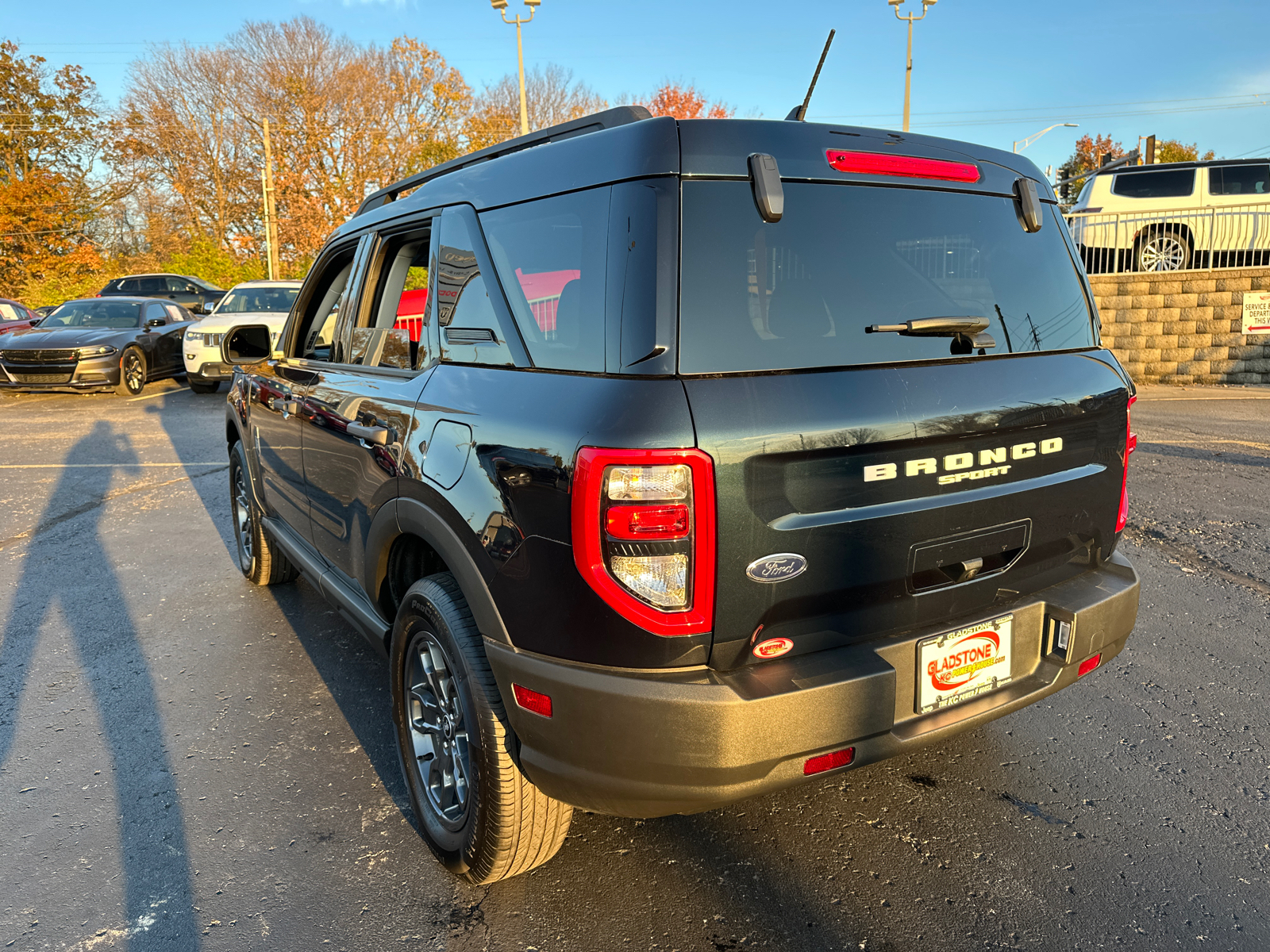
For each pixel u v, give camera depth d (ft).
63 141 150.61
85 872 8.03
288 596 15.37
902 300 6.79
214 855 8.27
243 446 14.70
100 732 10.62
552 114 157.28
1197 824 8.43
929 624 6.91
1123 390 8.04
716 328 5.93
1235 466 23.95
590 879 7.84
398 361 8.96
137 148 152.05
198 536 19.43
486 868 7.32
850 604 6.43
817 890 7.64
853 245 6.65
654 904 7.50
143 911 7.50
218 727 10.73
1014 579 7.41
